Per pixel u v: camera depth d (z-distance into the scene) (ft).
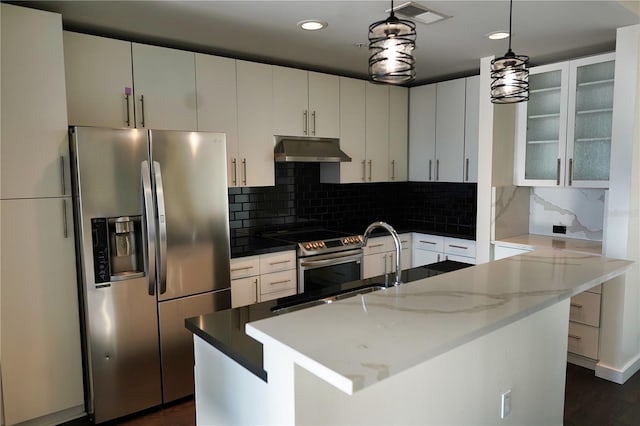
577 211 12.34
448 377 5.57
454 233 13.70
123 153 8.27
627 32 9.23
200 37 10.07
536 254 8.02
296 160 11.70
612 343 10.11
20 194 7.70
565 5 8.07
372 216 16.02
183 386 9.37
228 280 9.77
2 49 7.38
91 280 8.11
